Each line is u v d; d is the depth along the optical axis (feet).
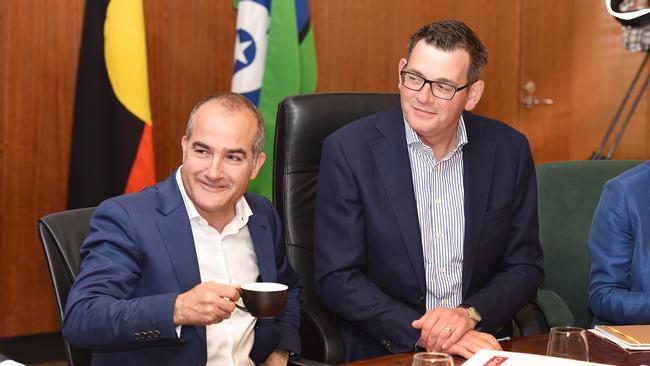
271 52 12.14
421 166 7.40
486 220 7.41
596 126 19.70
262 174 11.84
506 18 18.62
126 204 5.88
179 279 5.80
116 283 5.54
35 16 13.39
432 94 6.87
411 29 17.26
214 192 5.74
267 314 5.05
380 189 7.26
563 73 19.31
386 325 6.83
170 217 5.89
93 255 5.65
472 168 7.49
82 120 11.80
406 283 7.16
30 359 13.70
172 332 5.20
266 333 6.22
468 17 18.08
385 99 8.20
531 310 7.77
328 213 7.32
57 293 5.77
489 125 7.79
